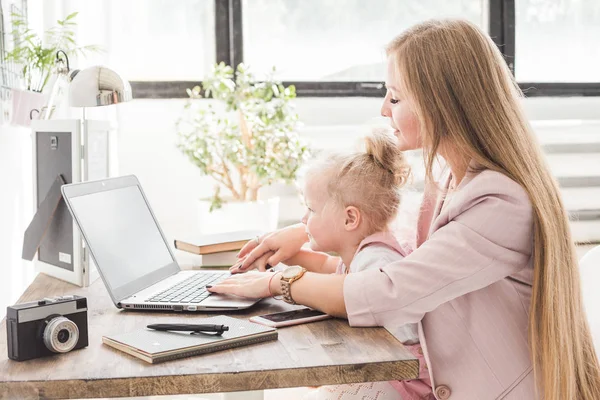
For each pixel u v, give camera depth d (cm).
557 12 370
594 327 167
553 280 127
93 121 170
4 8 218
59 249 171
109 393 104
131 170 343
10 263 220
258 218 312
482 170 133
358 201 150
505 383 130
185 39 348
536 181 129
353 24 360
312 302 134
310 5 357
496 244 126
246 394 153
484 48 135
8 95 219
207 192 347
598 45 374
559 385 126
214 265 194
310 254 172
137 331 123
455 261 126
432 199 153
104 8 322
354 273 133
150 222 176
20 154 234
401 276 127
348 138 360
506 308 132
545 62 371
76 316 118
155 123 344
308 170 157
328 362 110
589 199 373
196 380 106
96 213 154
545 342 126
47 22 297
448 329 132
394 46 140
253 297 143
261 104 315
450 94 133
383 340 121
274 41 356
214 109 346
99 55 321
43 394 104
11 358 113
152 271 165
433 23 138
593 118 373
